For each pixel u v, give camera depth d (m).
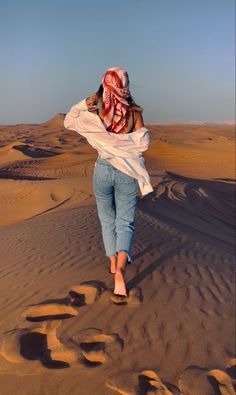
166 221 12.98
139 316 4.99
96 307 5.11
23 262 6.94
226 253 9.09
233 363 4.53
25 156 57.31
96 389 3.84
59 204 21.22
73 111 5.02
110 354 4.30
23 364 4.09
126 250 5.14
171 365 4.29
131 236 5.19
